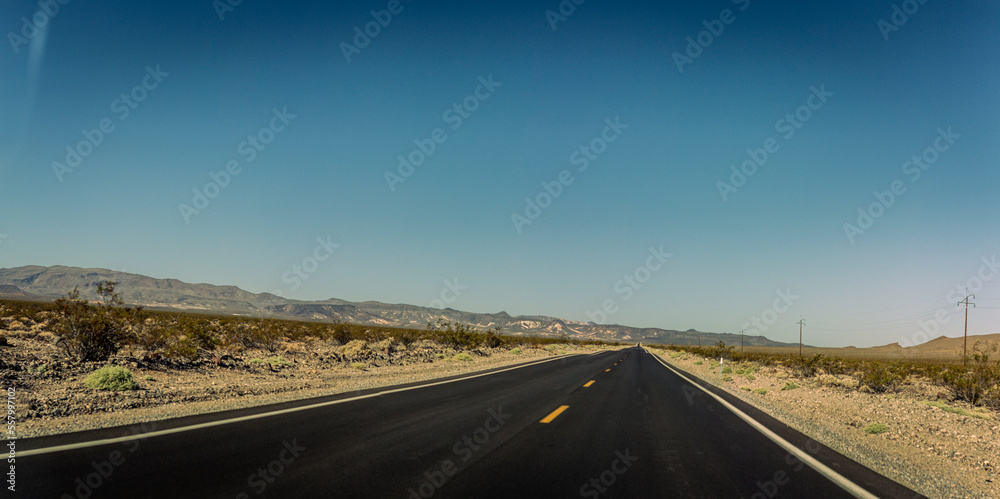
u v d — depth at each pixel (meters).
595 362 39.69
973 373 21.30
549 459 7.46
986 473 8.48
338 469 6.32
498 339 58.53
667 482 6.49
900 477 7.48
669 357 63.16
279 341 33.72
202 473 5.78
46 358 15.35
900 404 17.48
